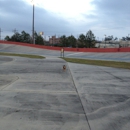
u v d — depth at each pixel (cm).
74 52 4681
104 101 504
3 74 1008
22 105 454
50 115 389
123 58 3008
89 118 378
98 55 3722
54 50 5256
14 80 817
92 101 502
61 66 1511
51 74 1034
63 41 9494
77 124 347
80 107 447
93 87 689
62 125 341
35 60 2186
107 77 942
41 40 9869
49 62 1930
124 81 826
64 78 897
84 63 1912
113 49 4131
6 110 416
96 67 1480
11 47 5662
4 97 526
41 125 339
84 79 874
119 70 1279
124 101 508
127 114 405
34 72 1111
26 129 322
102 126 340
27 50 5162
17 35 10294
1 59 2273
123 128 333
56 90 629
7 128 325
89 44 9000
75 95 565
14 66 1464
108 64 1834
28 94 565
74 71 1191
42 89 641
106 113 409
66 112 410
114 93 599
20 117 376
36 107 440
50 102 484
